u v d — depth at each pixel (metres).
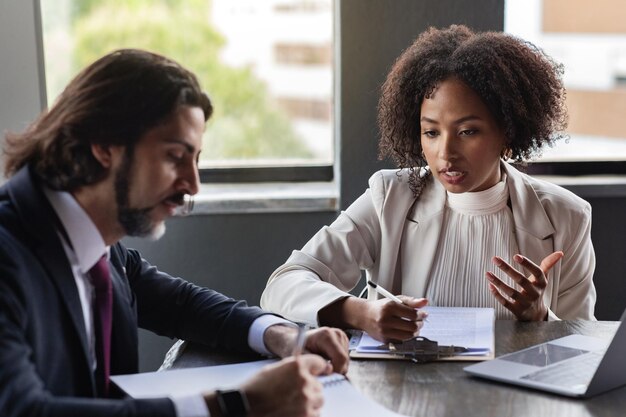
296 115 2.76
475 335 1.61
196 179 1.34
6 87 2.44
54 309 1.26
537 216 1.96
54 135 1.29
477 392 1.37
